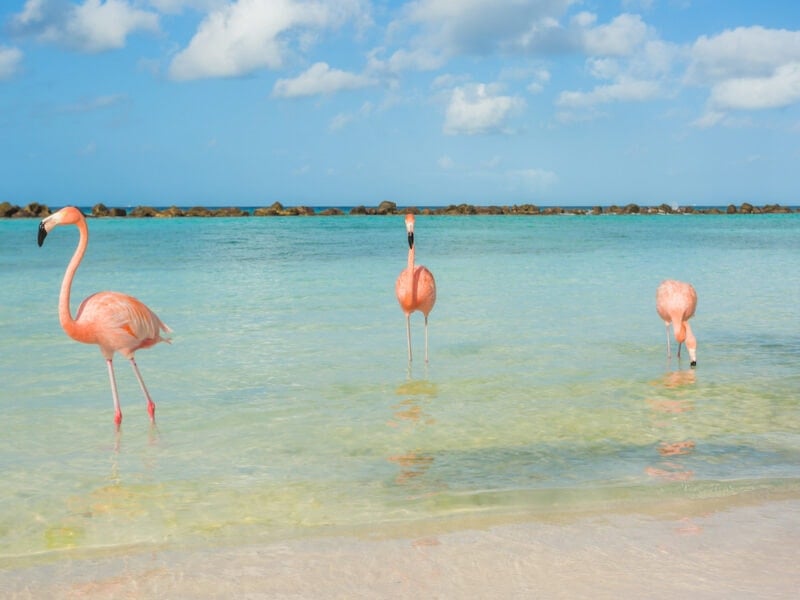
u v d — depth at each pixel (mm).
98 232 43969
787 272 21422
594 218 79500
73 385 8727
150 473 5855
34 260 24938
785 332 11922
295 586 3998
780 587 3893
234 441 6652
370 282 19000
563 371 9305
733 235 43406
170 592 3955
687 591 3855
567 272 21516
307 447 6457
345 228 50938
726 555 4309
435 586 3965
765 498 5234
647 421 7191
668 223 63781
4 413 7562
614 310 14219
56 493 5449
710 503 5141
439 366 9625
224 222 61156
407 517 4953
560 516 4938
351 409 7660
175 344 11039
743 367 9484
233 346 10898
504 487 5488
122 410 7715
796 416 7324
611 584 3949
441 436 6750
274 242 35500
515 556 4328
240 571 4191
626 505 5125
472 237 41000
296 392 8352
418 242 36219
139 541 4641
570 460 6082
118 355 10289
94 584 4059
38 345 10969
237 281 19109
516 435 6766
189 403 7938
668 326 10117
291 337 11594
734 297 16109
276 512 5066
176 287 17844
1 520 4969
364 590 3932
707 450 6316
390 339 11484
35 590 3996
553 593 3857
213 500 5301
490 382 8766
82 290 17125
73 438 6766
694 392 8273
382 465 6004
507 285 18297
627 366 9578
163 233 43125
